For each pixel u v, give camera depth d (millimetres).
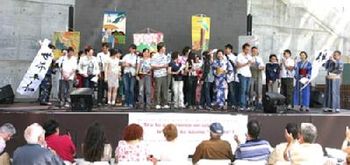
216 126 6125
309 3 16125
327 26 16375
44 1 13352
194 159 6082
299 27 15977
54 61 11500
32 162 4586
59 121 9062
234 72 10984
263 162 5594
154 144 6402
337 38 16531
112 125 9242
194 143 9328
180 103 11016
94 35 13797
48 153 4676
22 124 9016
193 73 11023
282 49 15711
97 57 11164
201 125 9383
